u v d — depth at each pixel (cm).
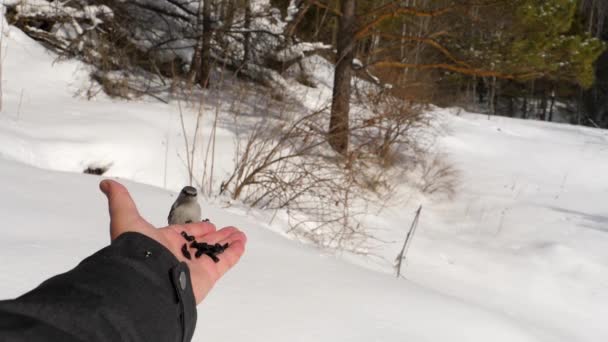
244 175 944
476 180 1412
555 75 1337
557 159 1708
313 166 916
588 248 1016
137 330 91
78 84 1226
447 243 997
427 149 1484
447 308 500
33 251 392
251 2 1582
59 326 81
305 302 418
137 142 970
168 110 1189
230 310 374
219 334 338
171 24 1644
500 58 1238
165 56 1551
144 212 601
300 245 673
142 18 1575
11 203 505
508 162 1638
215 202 816
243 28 1559
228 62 1576
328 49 1664
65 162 865
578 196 1387
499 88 3891
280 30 1622
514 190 1372
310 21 1917
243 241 149
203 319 354
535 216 1185
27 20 1328
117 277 96
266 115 1077
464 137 1783
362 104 1262
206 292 129
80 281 92
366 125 1127
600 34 4444
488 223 1142
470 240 1043
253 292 415
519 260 945
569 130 2167
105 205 569
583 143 1942
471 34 1279
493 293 816
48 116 991
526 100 4534
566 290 855
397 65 1256
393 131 1209
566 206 1285
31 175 642
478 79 3706
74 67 1262
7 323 76
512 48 1234
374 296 475
